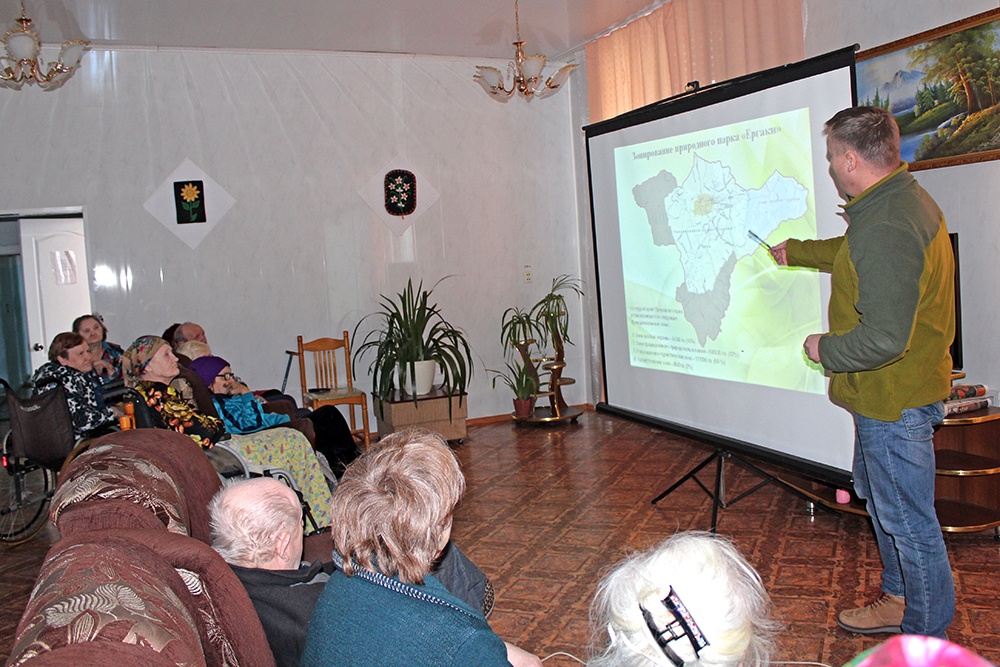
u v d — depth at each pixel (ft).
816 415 9.12
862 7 13.55
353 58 20.52
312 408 19.12
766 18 15.24
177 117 19.16
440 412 19.51
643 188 11.25
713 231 10.12
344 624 3.92
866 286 7.16
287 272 20.27
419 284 21.48
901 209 7.13
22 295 24.30
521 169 22.49
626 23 19.24
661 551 3.26
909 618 7.75
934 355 7.35
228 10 16.26
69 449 12.71
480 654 3.67
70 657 2.44
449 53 21.11
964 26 11.74
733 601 3.03
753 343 9.81
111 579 3.17
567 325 22.25
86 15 16.02
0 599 11.35
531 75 15.44
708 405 10.65
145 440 6.74
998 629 8.38
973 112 11.80
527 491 14.94
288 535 6.07
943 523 10.57
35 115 18.15
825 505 11.84
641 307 11.67
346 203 20.67
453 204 21.75
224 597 4.24
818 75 8.49
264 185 19.94
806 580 10.02
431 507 4.08
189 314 19.53
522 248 22.63
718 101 9.77
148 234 19.11
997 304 11.98
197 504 6.54
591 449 17.84
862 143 7.23
